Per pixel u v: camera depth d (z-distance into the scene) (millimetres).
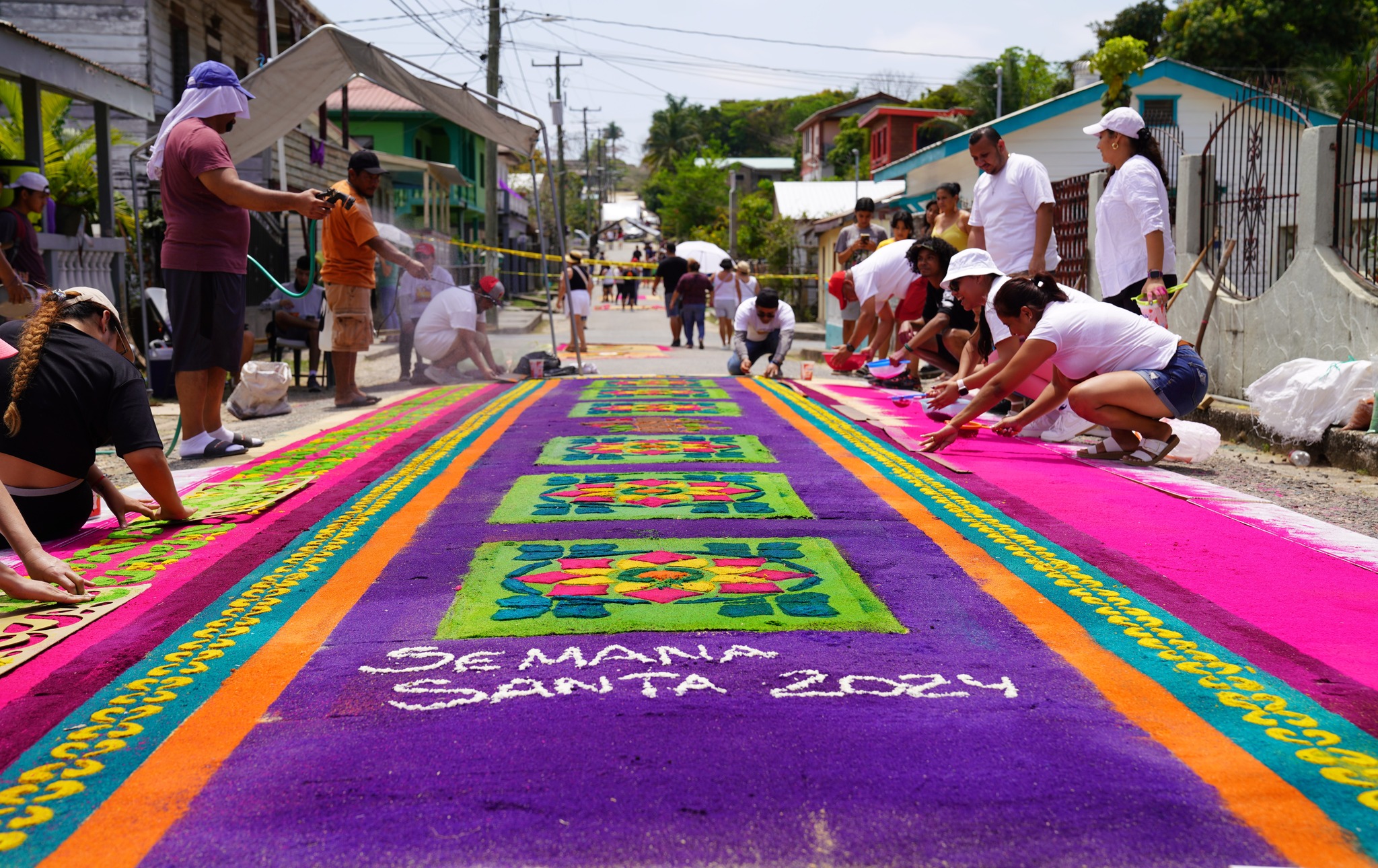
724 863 1757
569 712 2328
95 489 4176
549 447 5863
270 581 3332
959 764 2074
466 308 10711
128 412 3943
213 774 2062
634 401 8047
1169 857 1767
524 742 2186
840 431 6340
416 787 2006
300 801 1959
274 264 16422
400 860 1771
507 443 6043
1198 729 2230
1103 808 1913
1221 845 1797
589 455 5594
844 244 14328
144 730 2266
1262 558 3537
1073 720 2275
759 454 5555
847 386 9156
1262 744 2154
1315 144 6816
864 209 12281
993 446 5852
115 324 4141
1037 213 7199
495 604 3078
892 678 2510
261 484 4902
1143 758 2098
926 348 7809
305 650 2729
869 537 3816
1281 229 7574
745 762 2088
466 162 38969
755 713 2318
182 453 5898
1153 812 1899
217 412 5984
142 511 4141
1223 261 7410
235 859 1776
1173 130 19766
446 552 3666
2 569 3057
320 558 3600
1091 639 2773
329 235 8695
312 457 5699
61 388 3848
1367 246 6672
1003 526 3965
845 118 58594
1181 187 8547
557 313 28188
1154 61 19875
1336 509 4750
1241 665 2578
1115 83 19906
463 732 2232
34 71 8906
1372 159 6766
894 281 9195
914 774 2035
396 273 14977
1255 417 6711
